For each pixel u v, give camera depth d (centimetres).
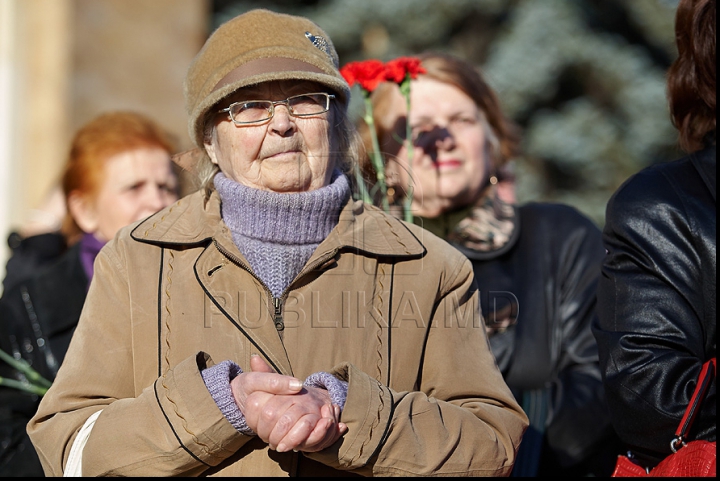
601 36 1706
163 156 547
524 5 1656
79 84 965
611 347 355
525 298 476
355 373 314
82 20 966
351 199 358
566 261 488
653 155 1641
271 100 337
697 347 348
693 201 358
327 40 357
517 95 1583
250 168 339
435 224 504
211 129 350
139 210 530
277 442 294
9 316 479
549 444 445
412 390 336
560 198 1616
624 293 362
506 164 559
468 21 1725
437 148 498
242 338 328
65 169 553
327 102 344
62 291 489
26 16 964
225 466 318
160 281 335
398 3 1639
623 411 349
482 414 333
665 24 1698
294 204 333
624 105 1642
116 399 329
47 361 469
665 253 355
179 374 310
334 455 305
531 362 464
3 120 959
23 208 960
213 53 341
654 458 352
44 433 325
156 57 1016
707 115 387
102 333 333
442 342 343
